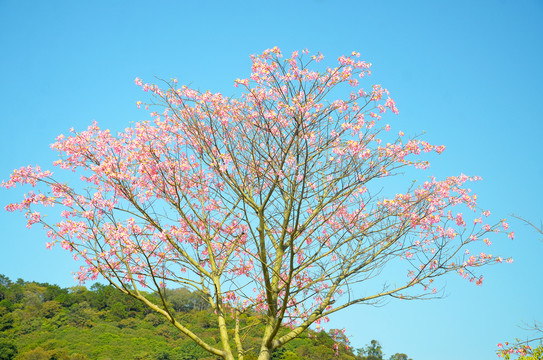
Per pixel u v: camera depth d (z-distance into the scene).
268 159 9.35
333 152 9.09
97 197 9.08
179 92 9.82
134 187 9.50
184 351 57.44
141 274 9.17
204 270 9.73
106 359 57.62
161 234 9.34
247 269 10.57
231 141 9.45
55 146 9.55
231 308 10.32
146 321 74.56
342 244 9.53
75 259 8.96
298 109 8.75
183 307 54.28
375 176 9.30
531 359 11.46
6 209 8.91
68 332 67.88
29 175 9.16
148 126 10.18
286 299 8.27
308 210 10.16
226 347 9.12
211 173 10.46
